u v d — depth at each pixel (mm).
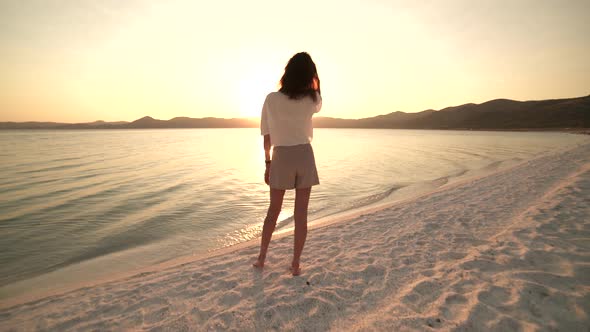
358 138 54156
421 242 3432
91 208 7129
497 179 8594
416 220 4531
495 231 3637
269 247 3613
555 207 4277
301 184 2367
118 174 12695
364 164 15750
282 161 2305
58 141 44875
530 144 31953
